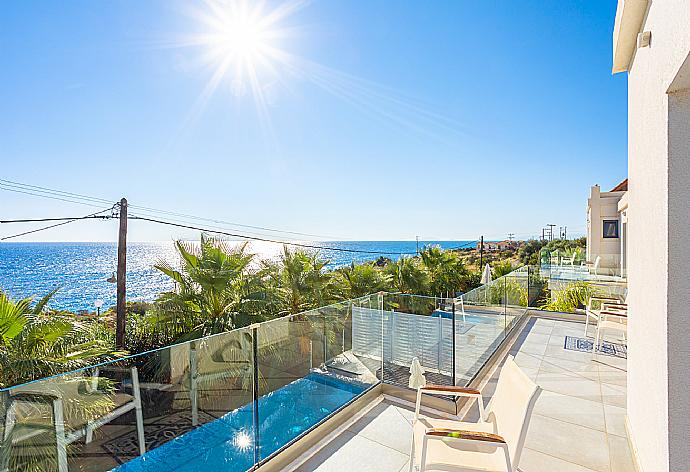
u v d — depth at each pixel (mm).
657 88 1932
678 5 1495
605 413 3393
